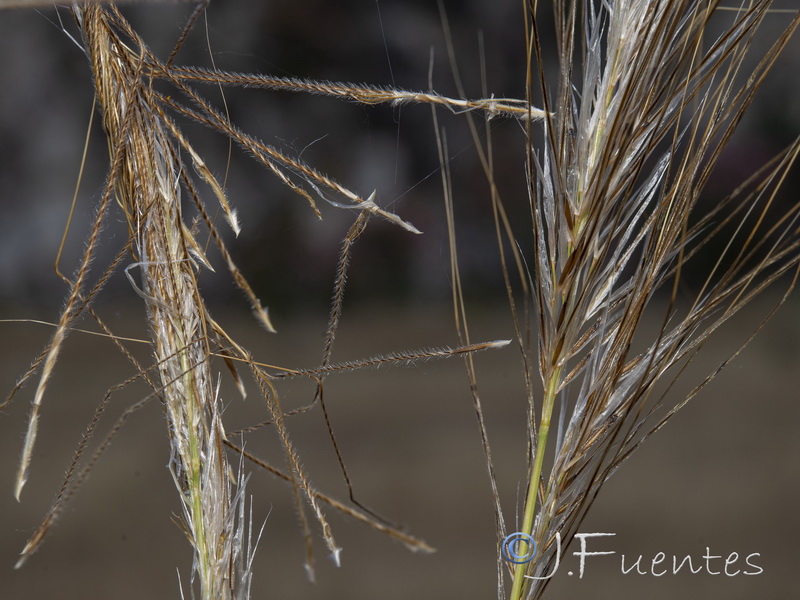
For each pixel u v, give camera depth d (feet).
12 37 5.50
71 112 5.71
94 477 2.81
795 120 4.00
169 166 0.89
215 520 0.90
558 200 0.90
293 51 5.15
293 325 5.02
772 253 0.91
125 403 3.42
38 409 0.85
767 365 4.26
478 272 5.40
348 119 4.84
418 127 4.71
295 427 3.45
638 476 3.01
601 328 0.91
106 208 0.87
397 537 0.85
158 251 0.90
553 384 0.91
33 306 5.26
